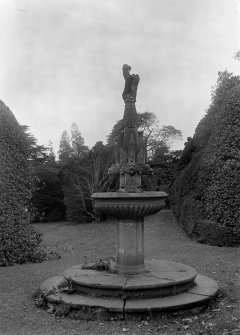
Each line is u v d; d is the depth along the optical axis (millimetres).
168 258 10023
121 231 6570
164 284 5727
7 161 10461
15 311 5805
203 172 12906
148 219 18156
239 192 11727
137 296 5648
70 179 22641
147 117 33312
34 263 9969
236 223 11672
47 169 27641
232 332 4660
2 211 9977
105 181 21875
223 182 12008
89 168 22438
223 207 11922
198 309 5500
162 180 26094
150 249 11750
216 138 12672
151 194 6270
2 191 10125
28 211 11156
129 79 6809
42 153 39594
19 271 8766
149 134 33156
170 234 14617
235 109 12297
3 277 8148
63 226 21125
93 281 5914
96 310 5367
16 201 10391
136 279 5988
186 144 18453
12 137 10750
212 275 7754
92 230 18234
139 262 6523
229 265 8797
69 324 5164
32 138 38969
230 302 5852
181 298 5645
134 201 6191
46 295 5969
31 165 11359
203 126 15430
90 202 22125
